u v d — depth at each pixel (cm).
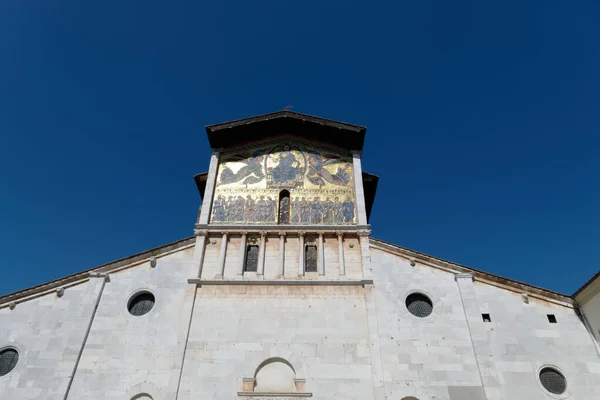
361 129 3167
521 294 2523
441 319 2458
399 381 2250
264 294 2564
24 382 2244
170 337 2417
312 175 3100
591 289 2322
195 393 2227
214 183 3070
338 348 2366
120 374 2291
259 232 2811
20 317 2456
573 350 2327
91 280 2598
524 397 2195
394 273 2644
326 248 2775
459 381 2247
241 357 2338
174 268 2684
